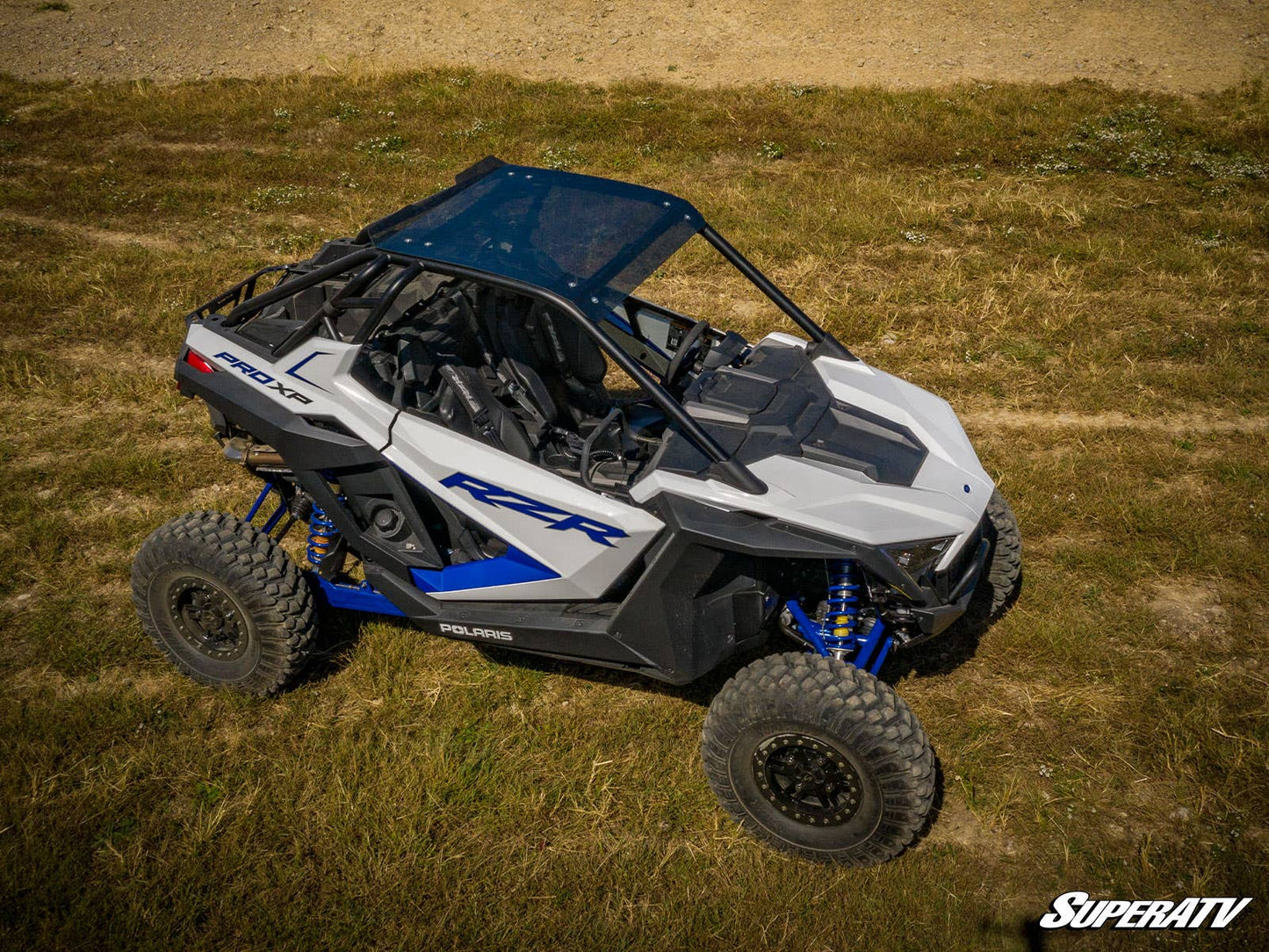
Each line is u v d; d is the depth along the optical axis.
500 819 3.91
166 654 4.55
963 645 4.73
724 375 4.40
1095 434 6.27
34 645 4.75
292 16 18.98
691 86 15.02
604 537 3.83
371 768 4.08
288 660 4.27
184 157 11.72
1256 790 3.93
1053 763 4.14
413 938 3.47
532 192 4.50
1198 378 6.72
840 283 8.25
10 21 18.42
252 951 3.43
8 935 3.46
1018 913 3.58
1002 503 4.65
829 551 3.56
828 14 18.31
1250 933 3.45
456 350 4.41
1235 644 4.65
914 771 3.37
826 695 3.41
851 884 3.63
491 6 19.23
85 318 7.64
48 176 11.05
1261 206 9.77
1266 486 5.68
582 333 4.29
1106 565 5.13
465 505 4.07
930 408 4.44
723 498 3.66
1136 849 3.79
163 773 4.09
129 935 3.46
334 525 4.43
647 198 4.44
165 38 17.75
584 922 3.53
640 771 4.12
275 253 8.88
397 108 13.51
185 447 6.25
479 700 4.43
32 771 4.05
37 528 5.43
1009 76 15.12
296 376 4.19
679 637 3.82
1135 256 8.58
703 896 3.62
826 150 11.58
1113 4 18.25
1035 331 7.47
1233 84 14.36
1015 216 9.49
